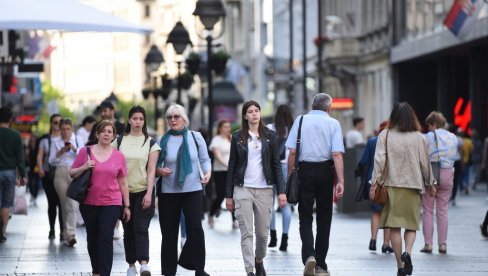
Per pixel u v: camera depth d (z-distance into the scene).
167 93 92.81
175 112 29.42
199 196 29.44
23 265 33.59
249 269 29.09
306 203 30.38
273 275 31.17
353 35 127.00
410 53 102.44
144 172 29.34
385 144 30.19
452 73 100.12
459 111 99.81
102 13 31.03
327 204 30.52
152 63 88.44
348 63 127.38
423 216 37.28
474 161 79.94
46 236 43.66
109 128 28.61
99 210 28.64
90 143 39.97
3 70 85.69
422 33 99.31
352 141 64.88
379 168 30.11
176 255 29.73
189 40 62.59
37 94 126.94
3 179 39.50
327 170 30.33
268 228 29.64
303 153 30.33
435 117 37.31
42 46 101.44
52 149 40.25
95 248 29.00
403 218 30.00
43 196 83.75
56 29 30.22
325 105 30.64
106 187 28.52
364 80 126.44
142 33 31.03
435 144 36.72
